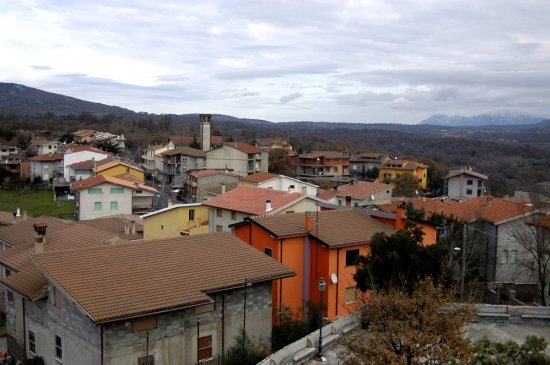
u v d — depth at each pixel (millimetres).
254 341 24359
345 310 30969
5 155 120562
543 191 54531
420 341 14414
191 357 22156
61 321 22516
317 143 184750
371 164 130000
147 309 19828
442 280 20953
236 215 45031
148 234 49312
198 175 87375
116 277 21703
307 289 31500
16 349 26969
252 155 109562
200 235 27000
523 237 37438
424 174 116812
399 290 20016
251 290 24422
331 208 44031
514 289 37094
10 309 27672
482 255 40438
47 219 37531
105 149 142125
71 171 97250
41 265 21656
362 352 15094
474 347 15430
